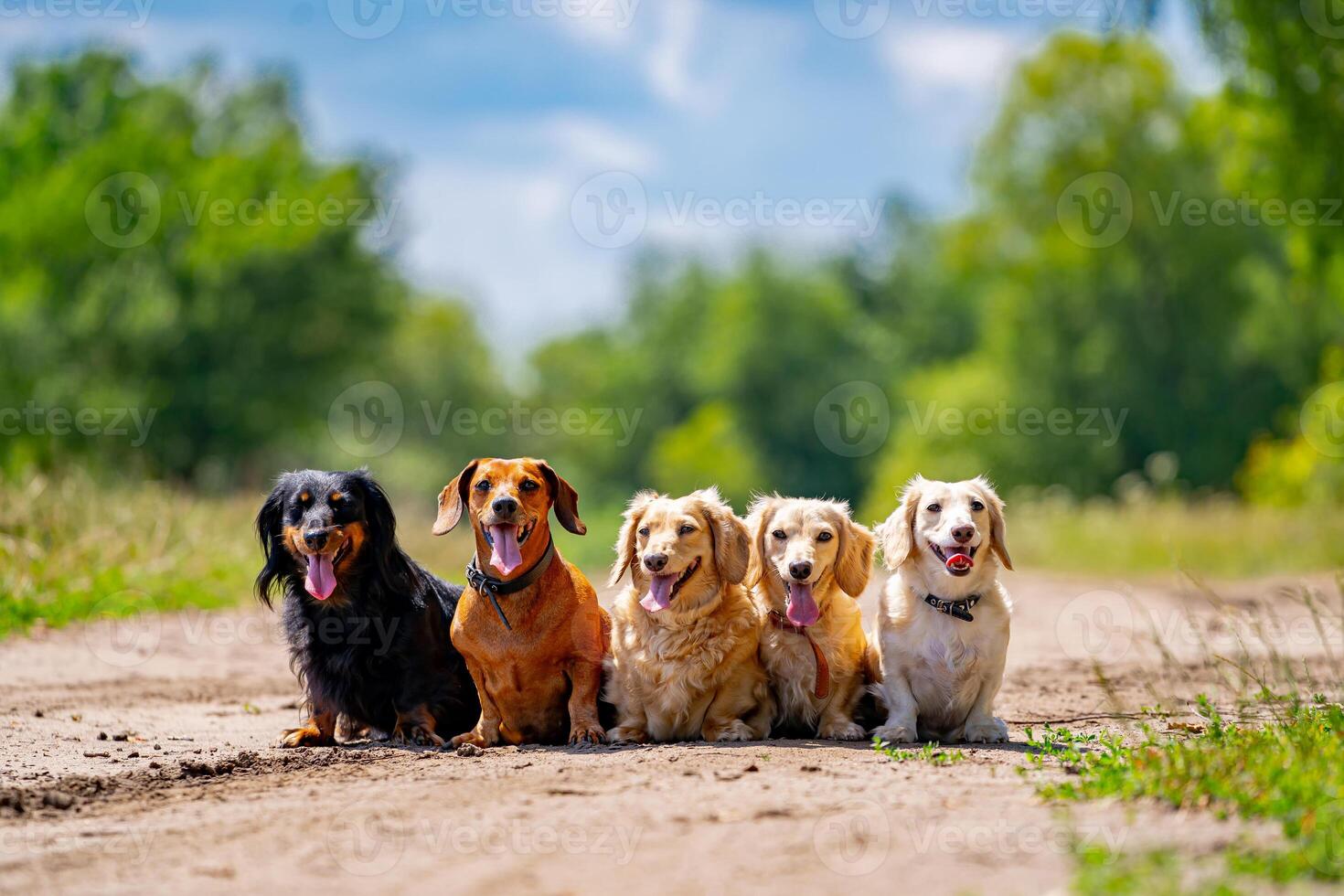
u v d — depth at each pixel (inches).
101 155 1668.3
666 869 187.0
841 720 293.0
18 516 603.8
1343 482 957.2
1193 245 1708.9
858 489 2792.8
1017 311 1913.1
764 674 297.0
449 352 2874.0
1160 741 273.1
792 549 287.1
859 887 177.6
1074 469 1796.3
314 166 1926.7
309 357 1818.4
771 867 186.1
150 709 378.6
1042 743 278.4
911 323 2918.3
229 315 1708.9
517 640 292.5
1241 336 1776.6
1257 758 228.8
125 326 1572.3
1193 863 181.0
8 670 436.8
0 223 1612.9
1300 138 737.6
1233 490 1748.3
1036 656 483.8
